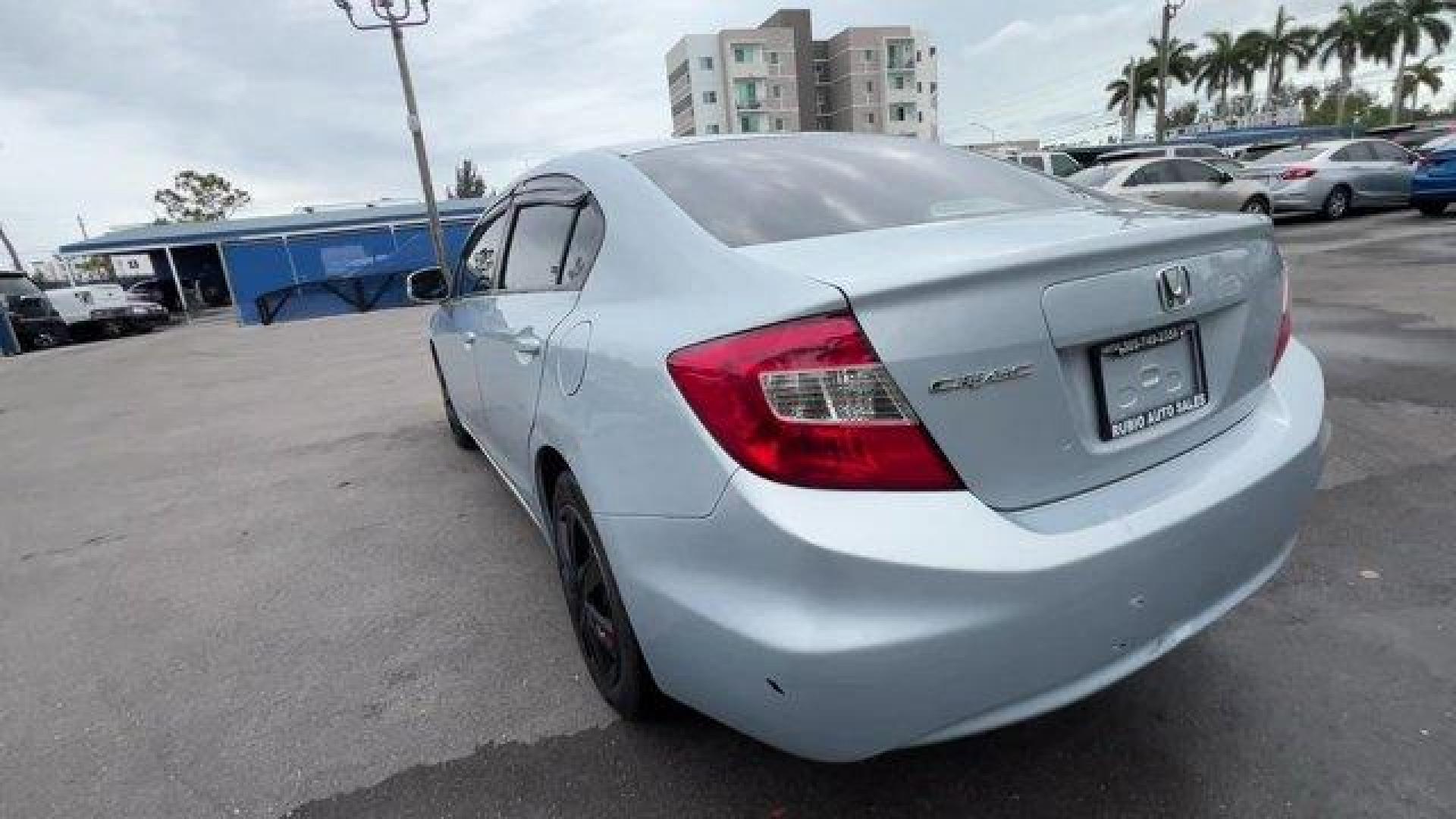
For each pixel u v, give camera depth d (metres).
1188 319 1.86
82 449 6.82
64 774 2.37
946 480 1.54
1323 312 7.05
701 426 1.62
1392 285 8.03
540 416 2.41
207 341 16.48
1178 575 1.72
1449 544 2.98
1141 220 1.99
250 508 4.64
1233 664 2.41
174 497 5.03
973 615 1.50
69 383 11.66
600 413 1.95
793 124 77.88
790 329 1.53
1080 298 1.66
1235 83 59.50
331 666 2.84
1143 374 1.79
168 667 2.92
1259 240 2.10
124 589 3.65
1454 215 14.28
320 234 20.84
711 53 75.56
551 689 2.59
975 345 1.55
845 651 1.48
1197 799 1.94
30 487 5.70
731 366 1.57
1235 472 1.85
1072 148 36.16
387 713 2.54
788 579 1.52
